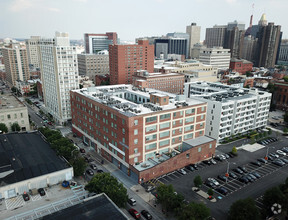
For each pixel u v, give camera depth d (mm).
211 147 99500
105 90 126875
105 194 59094
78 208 53781
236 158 101438
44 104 174750
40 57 158125
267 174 88375
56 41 135625
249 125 131125
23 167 79125
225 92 140000
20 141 99188
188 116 97000
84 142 114750
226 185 80562
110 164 94438
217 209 67938
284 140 123312
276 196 63594
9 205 68250
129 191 76562
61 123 142125
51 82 148750
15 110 119812
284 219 63938
